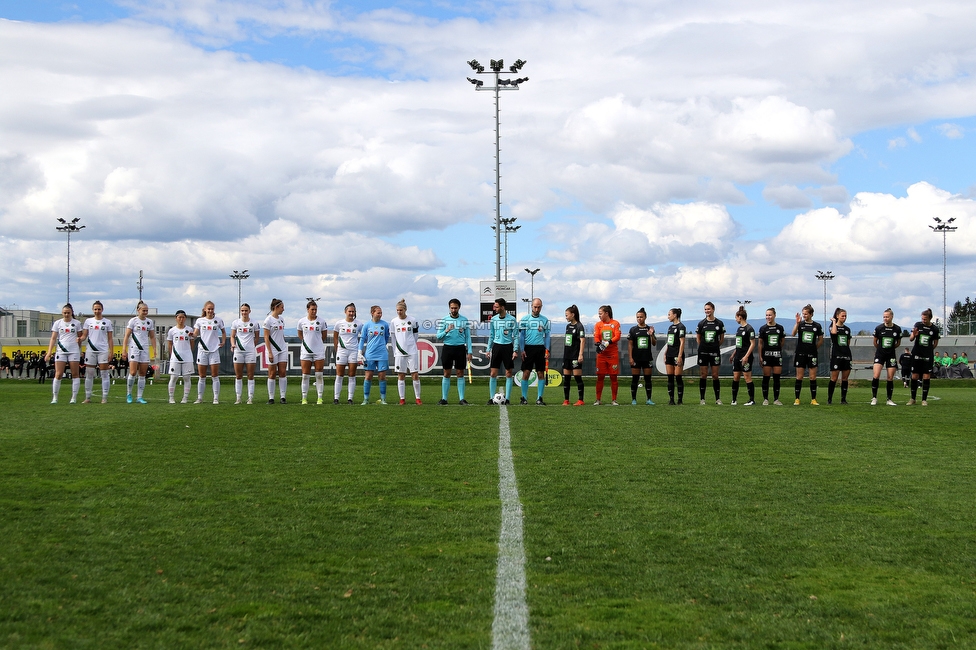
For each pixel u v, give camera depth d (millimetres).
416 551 5152
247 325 18719
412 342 18188
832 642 3719
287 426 12633
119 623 3879
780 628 3887
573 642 3705
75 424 12906
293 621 3922
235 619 3943
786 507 6500
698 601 4262
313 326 18375
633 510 6363
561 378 32844
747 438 11172
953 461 9070
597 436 11320
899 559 5035
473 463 8719
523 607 4145
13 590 4332
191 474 7961
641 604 4211
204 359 18656
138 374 18969
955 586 4520
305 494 6953
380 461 8852
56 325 18625
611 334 18438
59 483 7430
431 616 4008
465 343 17828
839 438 11273
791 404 18969
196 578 4574
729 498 6848
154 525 5805
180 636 3725
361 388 28766
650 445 10336
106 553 5062
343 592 4355
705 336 18969
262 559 4957
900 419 14500
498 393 18438
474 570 4750
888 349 18812
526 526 5816
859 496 6977
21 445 10109
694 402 19875
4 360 45312
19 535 5492
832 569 4828
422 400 20797
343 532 5629
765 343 18969
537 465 8594
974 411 16609
